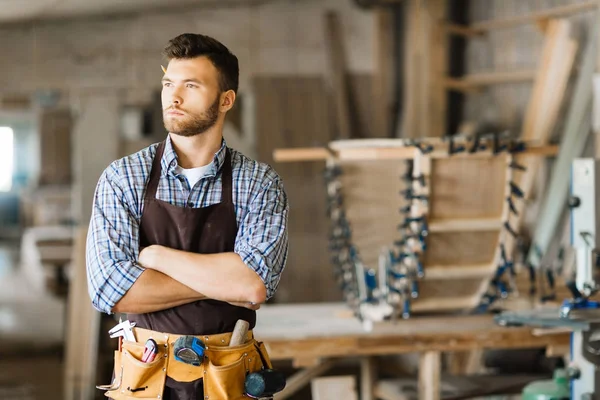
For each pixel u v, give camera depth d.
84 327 6.50
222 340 2.60
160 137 9.45
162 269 2.54
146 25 9.31
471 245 4.48
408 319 4.52
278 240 2.63
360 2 9.17
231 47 9.34
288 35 9.38
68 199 12.83
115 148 9.15
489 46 7.84
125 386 2.55
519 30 7.32
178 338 2.54
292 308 5.38
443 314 4.68
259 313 5.18
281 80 9.22
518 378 5.16
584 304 3.65
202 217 2.61
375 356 5.36
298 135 9.10
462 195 4.39
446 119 8.08
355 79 9.32
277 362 7.19
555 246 5.68
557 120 6.41
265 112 9.09
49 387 7.02
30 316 9.38
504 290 4.52
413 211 4.39
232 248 2.64
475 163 4.37
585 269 3.62
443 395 4.80
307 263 8.80
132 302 2.54
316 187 8.95
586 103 5.57
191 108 2.54
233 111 9.62
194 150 2.61
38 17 9.06
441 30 7.99
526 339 4.56
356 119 9.31
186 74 2.54
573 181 3.64
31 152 19.84
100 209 2.59
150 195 2.61
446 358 6.20
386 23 9.23
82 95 9.29
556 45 6.26
